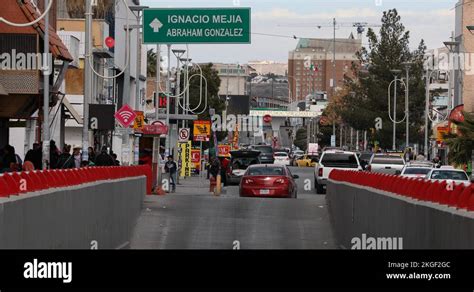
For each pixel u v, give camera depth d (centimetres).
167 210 3297
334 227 2836
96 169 2081
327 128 17188
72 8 7231
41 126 4516
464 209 1195
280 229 2870
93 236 1908
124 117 4419
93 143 6569
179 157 7925
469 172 4759
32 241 1322
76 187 1711
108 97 7375
